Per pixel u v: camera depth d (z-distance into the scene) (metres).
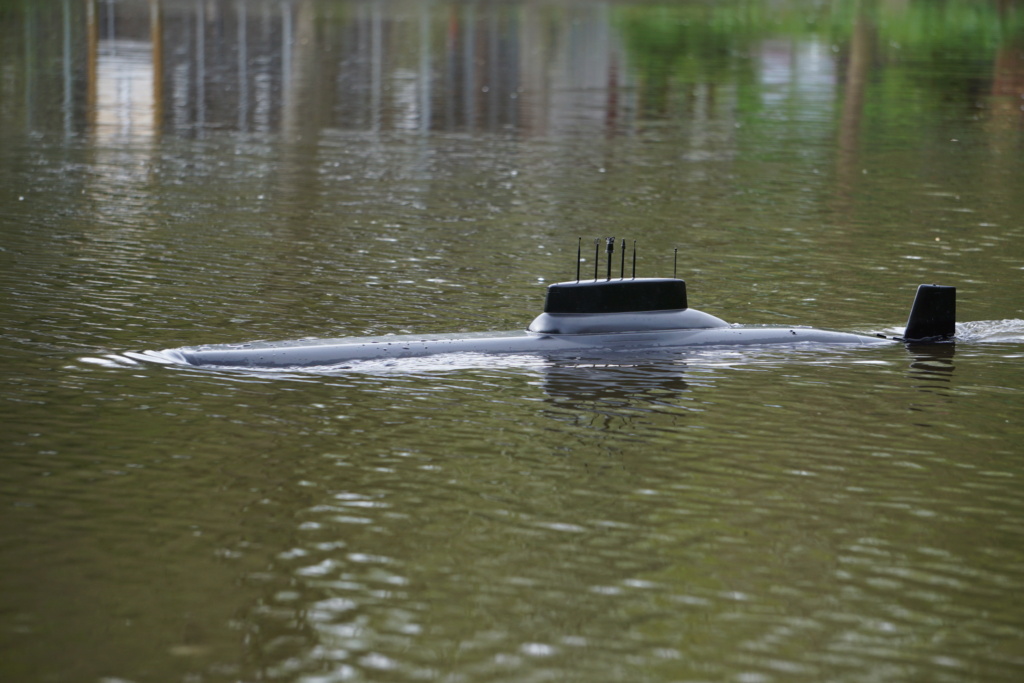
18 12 102.75
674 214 36.84
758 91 67.31
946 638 13.02
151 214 35.00
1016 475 17.39
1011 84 70.75
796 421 19.48
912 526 15.68
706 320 24.12
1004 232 34.84
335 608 13.38
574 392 20.62
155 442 17.84
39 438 17.86
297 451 17.70
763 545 15.06
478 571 14.27
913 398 20.73
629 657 12.56
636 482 16.91
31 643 12.59
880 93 66.94
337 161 44.84
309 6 121.50
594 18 113.06
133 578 13.91
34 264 28.59
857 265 30.80
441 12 118.25
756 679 12.22
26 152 44.91
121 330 23.42
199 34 92.00
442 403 19.94
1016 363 22.91
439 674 12.20
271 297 26.28
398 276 28.52
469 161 45.47
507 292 27.25
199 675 12.12
